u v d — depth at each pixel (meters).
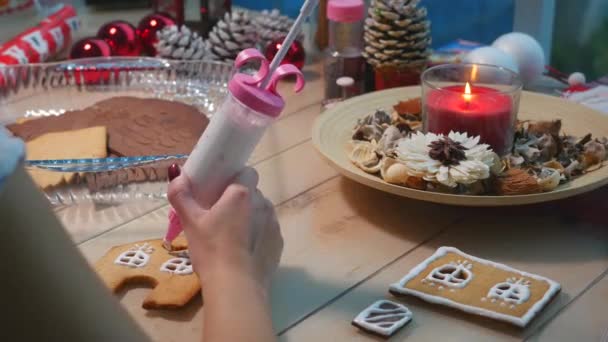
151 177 0.90
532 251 0.79
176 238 0.79
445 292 0.72
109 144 0.94
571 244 0.80
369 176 0.84
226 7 1.28
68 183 0.89
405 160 0.82
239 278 0.63
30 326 0.48
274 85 0.68
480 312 0.70
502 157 0.87
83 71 1.10
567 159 0.86
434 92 0.89
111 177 0.88
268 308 0.64
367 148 0.88
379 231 0.82
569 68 1.37
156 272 0.75
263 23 1.23
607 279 0.75
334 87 1.09
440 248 0.78
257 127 0.68
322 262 0.78
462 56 1.15
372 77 1.12
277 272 0.77
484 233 0.81
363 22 1.14
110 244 0.81
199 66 1.10
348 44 1.09
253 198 0.68
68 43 1.28
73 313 0.48
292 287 0.75
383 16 1.06
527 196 0.79
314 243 0.80
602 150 0.87
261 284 0.65
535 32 1.26
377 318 0.70
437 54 1.18
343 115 0.96
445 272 0.75
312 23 1.31
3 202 0.46
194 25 1.28
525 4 1.25
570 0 1.32
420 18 1.07
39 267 0.47
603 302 0.73
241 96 0.67
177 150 0.92
